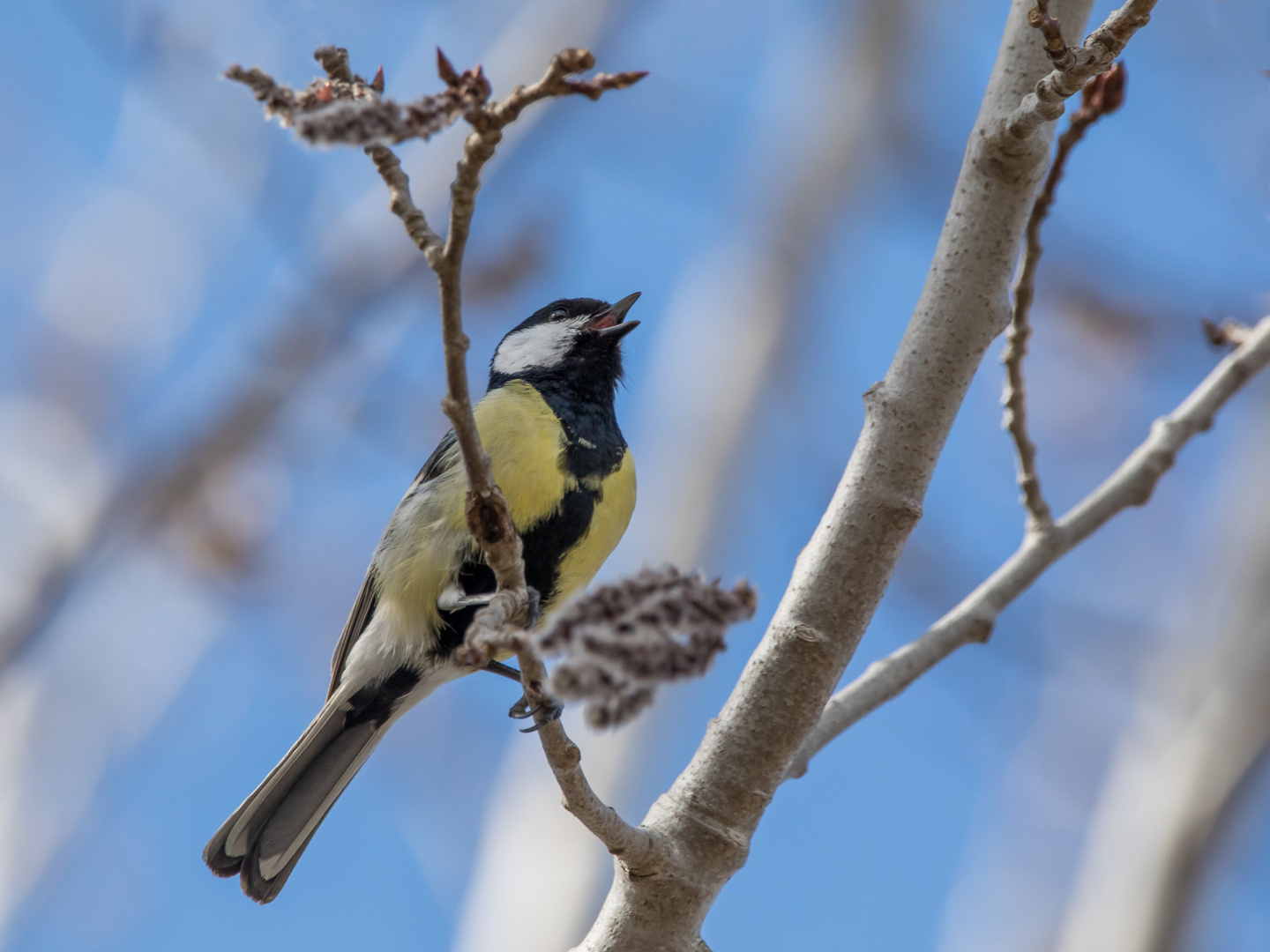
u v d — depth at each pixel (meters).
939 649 6.85
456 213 4.45
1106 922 9.95
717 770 5.56
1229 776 10.11
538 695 5.20
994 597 7.00
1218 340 7.90
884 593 5.52
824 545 5.52
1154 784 10.34
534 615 5.23
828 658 5.47
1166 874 9.93
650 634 3.17
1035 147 5.31
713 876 5.52
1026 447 7.07
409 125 3.84
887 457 5.46
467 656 4.40
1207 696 10.54
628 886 5.52
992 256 5.43
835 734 6.48
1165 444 7.26
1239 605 11.01
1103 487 7.26
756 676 5.57
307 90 4.30
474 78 4.10
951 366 5.43
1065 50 4.91
